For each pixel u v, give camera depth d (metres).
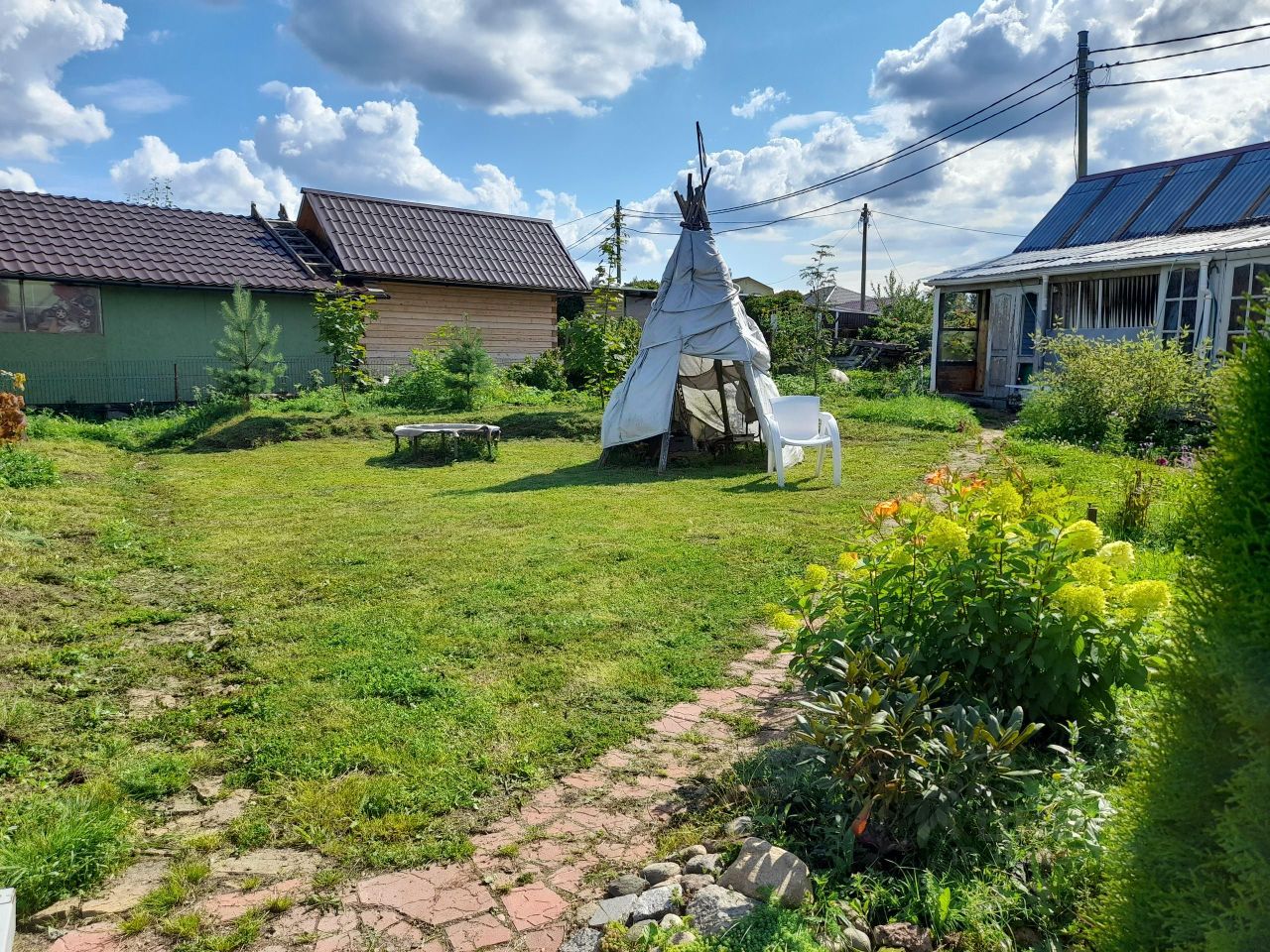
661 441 11.81
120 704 4.05
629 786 3.30
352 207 22.22
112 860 2.81
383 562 6.47
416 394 17.42
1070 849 2.45
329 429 14.48
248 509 8.77
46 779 3.33
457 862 2.83
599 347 17.72
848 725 2.74
